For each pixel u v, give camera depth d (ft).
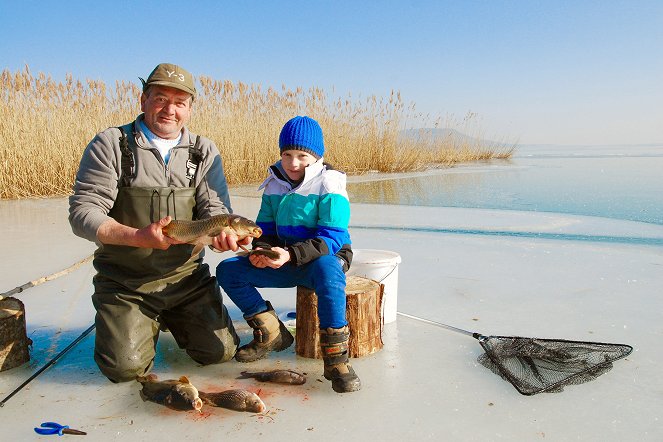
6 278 19.77
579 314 14.99
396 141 68.18
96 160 11.59
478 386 10.89
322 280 11.34
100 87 50.08
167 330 13.88
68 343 13.46
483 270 20.10
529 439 8.96
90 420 9.71
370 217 33.04
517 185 50.67
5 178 46.11
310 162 12.79
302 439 9.02
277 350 12.89
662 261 20.93
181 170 12.24
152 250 11.55
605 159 94.89
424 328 14.14
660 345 12.71
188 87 11.95
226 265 12.61
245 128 57.36
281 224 13.00
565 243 24.82
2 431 9.36
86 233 11.29
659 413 9.74
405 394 10.59
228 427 9.44
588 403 10.14
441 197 42.96
